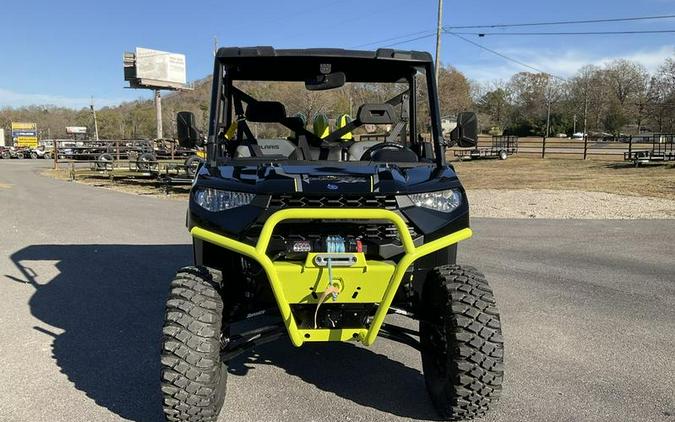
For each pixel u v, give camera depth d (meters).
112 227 11.69
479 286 3.63
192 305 3.43
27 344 5.10
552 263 8.27
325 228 3.62
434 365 4.00
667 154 29.09
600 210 14.09
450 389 3.52
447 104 32.22
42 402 4.00
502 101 103.19
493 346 3.41
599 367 4.62
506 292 6.76
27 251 9.23
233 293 4.05
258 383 4.33
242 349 3.80
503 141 43.81
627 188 18.89
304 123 4.98
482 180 23.22
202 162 4.64
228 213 3.61
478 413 3.59
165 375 3.31
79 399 4.06
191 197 3.84
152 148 35.78
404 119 5.19
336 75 4.88
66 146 37.62
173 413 3.38
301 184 3.62
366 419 3.79
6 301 6.43
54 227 11.73
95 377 4.42
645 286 7.04
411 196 3.66
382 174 3.87
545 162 33.97
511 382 4.33
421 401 4.05
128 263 8.34
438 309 3.78
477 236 10.44
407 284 4.13
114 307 6.22
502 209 14.39
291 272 3.39
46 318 5.84
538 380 4.37
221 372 3.65
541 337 5.29
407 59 4.75
